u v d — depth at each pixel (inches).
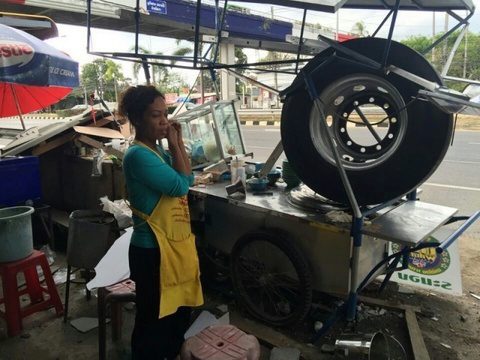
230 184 120.4
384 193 84.0
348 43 80.0
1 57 128.0
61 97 213.9
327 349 92.3
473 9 94.3
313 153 89.3
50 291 110.3
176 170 72.1
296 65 100.3
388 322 105.0
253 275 108.6
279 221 102.4
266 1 74.3
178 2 326.3
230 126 146.5
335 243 92.6
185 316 82.2
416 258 120.6
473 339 98.3
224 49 367.2
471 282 125.5
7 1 267.3
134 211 72.7
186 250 74.5
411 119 78.2
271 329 101.6
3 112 212.8
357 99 89.8
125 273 95.4
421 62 75.1
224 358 64.6
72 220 108.6
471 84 88.5
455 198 207.0
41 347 97.9
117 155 154.4
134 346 76.4
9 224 101.7
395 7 72.5
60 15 324.8
